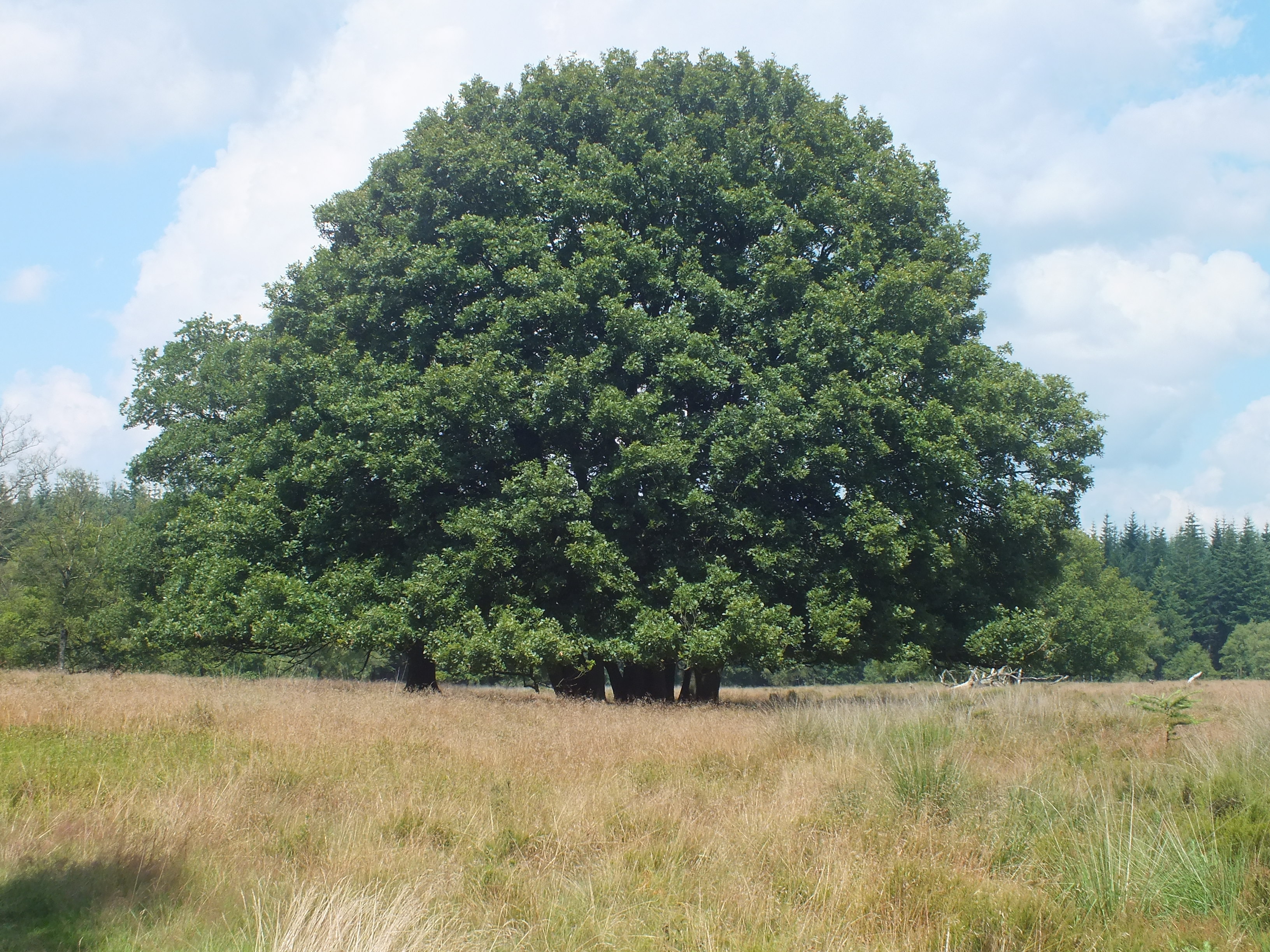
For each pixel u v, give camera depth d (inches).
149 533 1096.2
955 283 848.9
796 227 769.6
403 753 414.3
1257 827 259.0
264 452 801.6
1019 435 794.8
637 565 748.6
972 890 229.3
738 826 290.4
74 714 487.2
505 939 207.5
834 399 697.0
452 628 696.4
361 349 815.7
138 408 1069.8
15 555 1635.1
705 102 869.2
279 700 593.9
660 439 708.0
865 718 459.5
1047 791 313.3
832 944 200.5
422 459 714.8
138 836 261.0
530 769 386.3
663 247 790.5
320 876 238.7
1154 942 204.2
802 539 730.8
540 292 740.7
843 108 889.5
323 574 756.0
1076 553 2229.3
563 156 829.2
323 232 893.8
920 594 784.3
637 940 205.9
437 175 816.9
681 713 618.2
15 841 249.9
